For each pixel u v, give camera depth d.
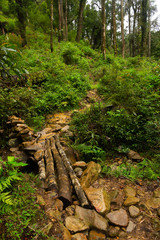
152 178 3.35
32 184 2.55
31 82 7.34
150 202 2.76
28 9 14.90
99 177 3.46
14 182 2.38
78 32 22.84
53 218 2.11
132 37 27.08
